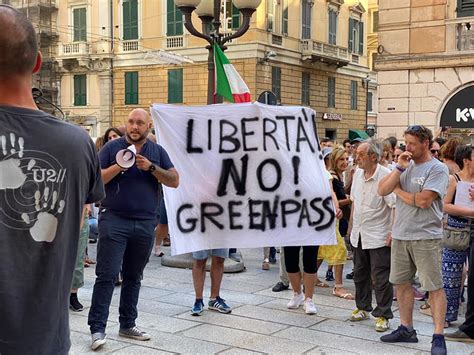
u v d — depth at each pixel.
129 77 32.56
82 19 33.91
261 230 6.04
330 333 5.58
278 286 7.17
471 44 15.19
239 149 6.04
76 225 2.25
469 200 5.66
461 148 5.80
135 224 5.09
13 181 2.08
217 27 9.50
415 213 5.07
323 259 6.99
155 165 5.05
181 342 5.25
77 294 6.80
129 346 5.12
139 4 31.98
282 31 30.81
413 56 15.89
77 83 34.31
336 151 7.07
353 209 5.97
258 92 28.73
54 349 2.18
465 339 5.44
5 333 2.07
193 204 5.92
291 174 6.12
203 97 30.20
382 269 5.62
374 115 43.03
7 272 2.06
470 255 5.45
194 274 6.07
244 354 4.97
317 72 33.78
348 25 36.75
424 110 15.89
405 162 5.13
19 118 2.13
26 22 2.17
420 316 6.25
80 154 2.23
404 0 15.91
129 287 5.29
